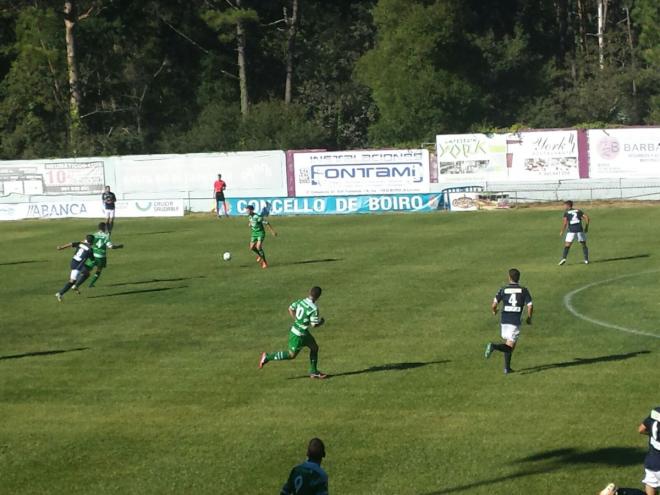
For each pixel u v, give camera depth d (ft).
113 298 106.42
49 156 259.19
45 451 59.36
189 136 263.49
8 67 294.05
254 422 63.41
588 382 69.41
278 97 301.22
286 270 120.78
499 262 121.29
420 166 198.18
